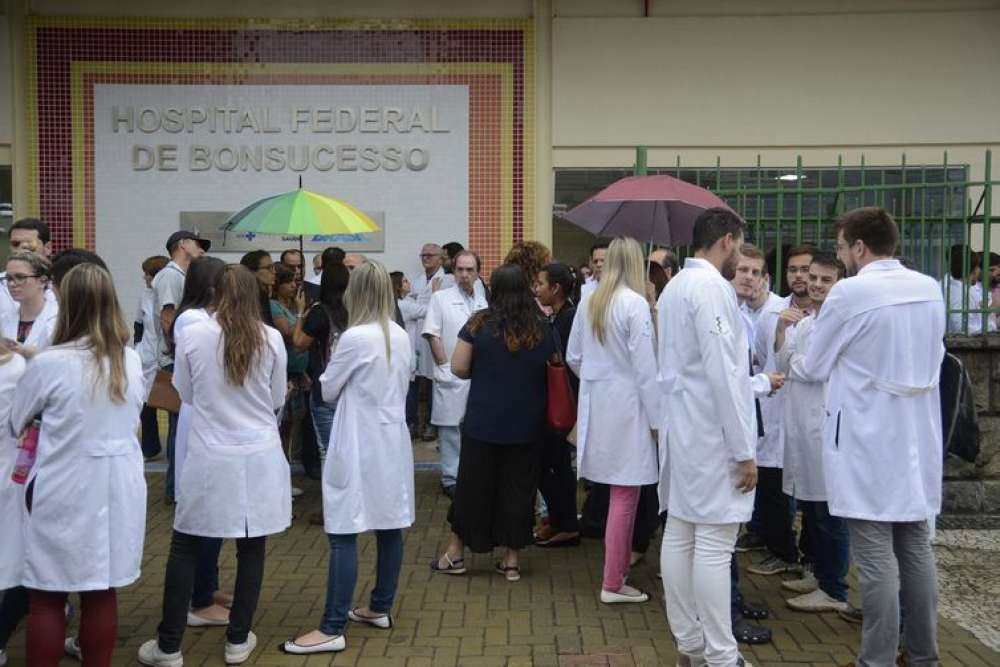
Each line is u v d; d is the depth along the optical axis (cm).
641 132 1027
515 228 1045
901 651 455
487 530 584
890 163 1014
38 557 395
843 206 760
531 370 573
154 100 1041
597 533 689
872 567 421
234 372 446
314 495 796
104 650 411
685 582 439
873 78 1011
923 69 1007
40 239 573
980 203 816
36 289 486
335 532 479
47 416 398
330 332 650
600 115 1030
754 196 759
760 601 554
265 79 1040
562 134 1032
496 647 488
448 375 744
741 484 420
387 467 487
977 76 1005
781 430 568
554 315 669
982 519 718
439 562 607
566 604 550
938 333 430
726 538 426
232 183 1046
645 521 615
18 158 1041
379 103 1043
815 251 549
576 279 775
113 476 404
